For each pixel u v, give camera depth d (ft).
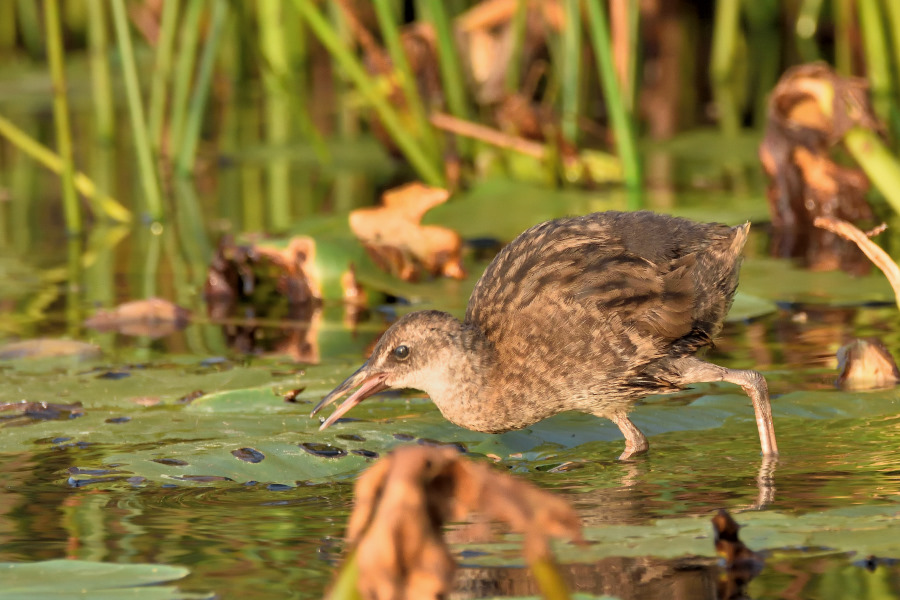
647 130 68.08
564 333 27.48
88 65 94.02
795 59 79.25
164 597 17.17
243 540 19.83
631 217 29.48
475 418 27.43
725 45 77.15
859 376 29.14
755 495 21.50
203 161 66.39
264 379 30.30
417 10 74.79
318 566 18.56
